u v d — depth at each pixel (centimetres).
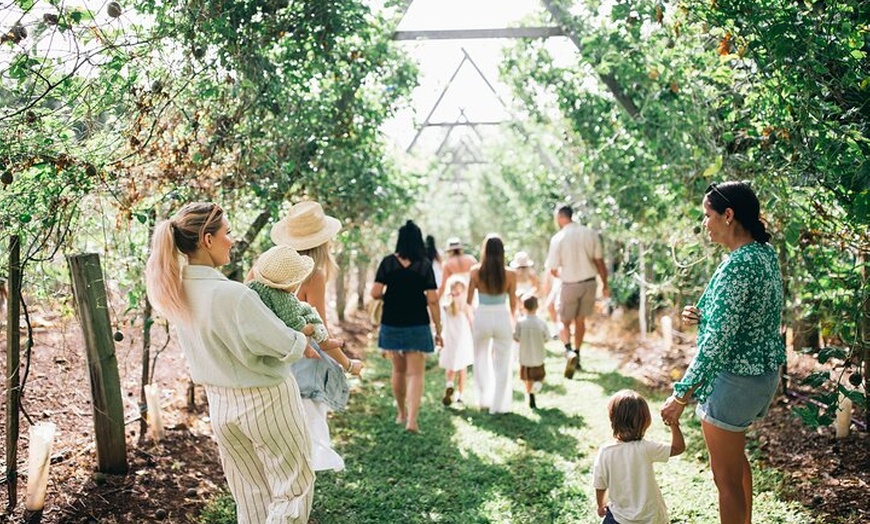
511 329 645
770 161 436
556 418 625
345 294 1107
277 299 332
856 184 353
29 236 395
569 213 812
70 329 555
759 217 324
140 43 384
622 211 804
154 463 438
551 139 1101
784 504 405
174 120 440
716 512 410
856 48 346
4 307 559
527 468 499
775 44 353
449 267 691
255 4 477
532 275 801
